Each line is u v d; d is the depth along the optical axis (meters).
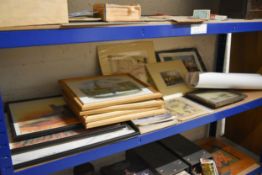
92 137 0.84
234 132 1.74
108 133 0.87
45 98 1.08
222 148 1.59
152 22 0.83
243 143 1.69
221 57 1.62
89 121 0.82
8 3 0.59
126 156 1.35
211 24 0.97
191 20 0.90
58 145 0.79
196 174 1.19
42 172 0.74
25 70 1.06
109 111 0.86
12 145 0.75
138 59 1.27
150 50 1.31
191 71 1.41
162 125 0.95
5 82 1.04
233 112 1.17
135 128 0.91
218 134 1.83
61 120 0.88
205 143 1.65
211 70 1.65
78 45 1.14
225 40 1.58
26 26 0.62
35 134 0.79
